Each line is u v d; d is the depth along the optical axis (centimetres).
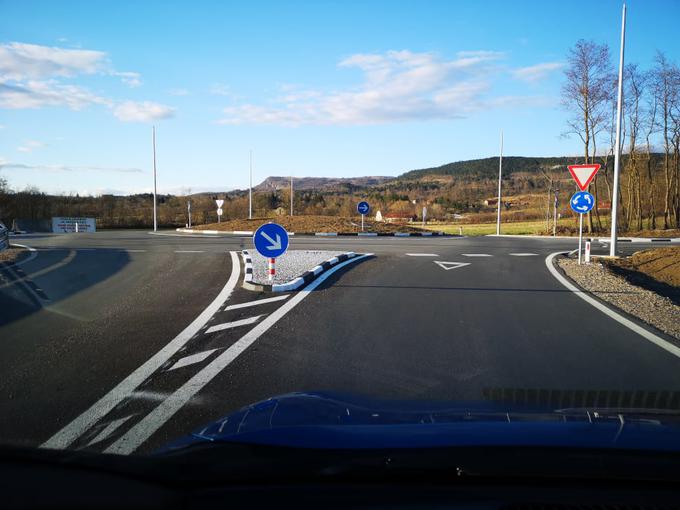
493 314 817
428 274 1233
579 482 227
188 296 942
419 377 515
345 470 228
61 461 215
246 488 221
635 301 952
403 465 229
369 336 677
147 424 403
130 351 606
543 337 681
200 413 425
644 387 485
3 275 1234
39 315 797
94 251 1808
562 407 360
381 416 308
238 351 607
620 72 1702
